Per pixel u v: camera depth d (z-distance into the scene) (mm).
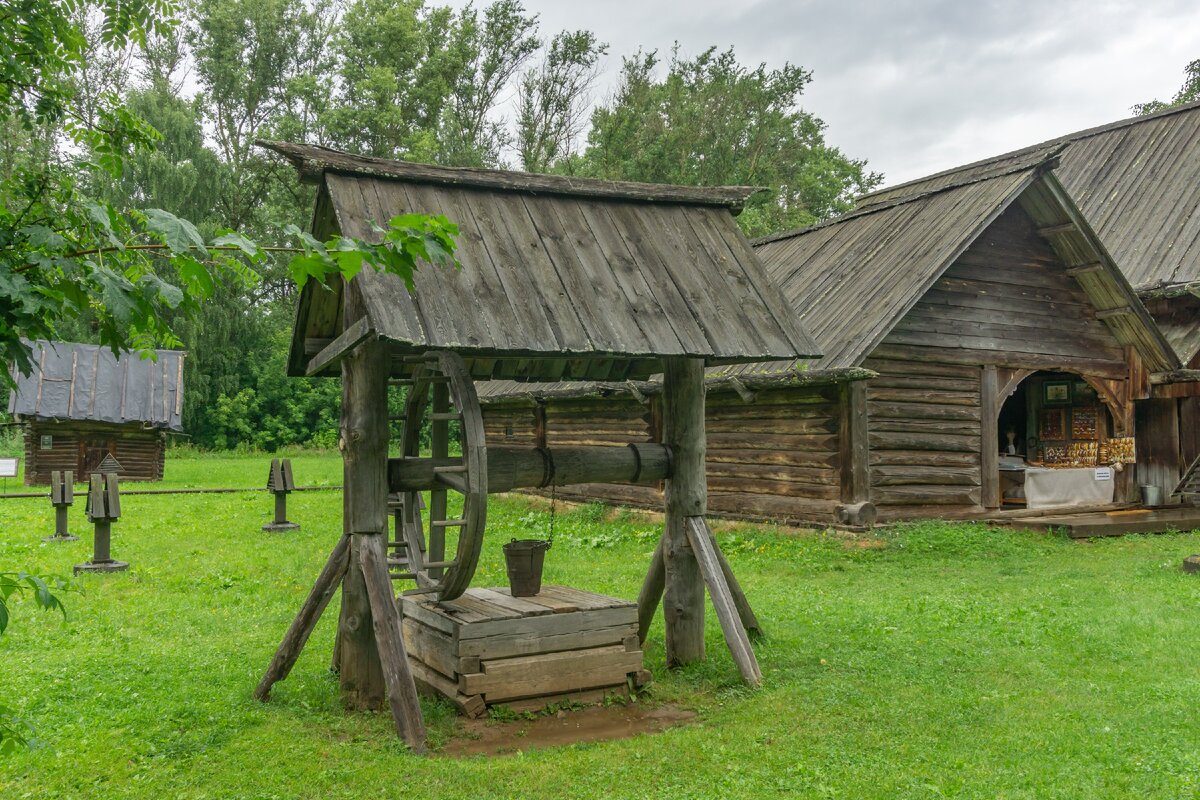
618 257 6844
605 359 8414
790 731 5625
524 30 45969
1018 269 15664
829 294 15109
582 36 43969
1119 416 16734
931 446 14484
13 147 23156
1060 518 15117
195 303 2588
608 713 6270
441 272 6000
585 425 19250
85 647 7723
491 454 6434
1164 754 5055
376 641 5852
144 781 4871
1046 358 15734
